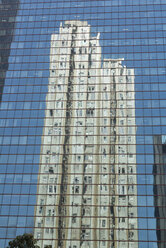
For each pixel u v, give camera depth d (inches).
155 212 2817.4
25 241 1946.4
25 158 3154.5
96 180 2982.3
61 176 3034.0
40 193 2984.7
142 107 3260.3
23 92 3479.3
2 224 2893.7
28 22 3897.6
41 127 3284.9
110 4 3873.0
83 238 2783.0
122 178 2967.5
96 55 3577.8
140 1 3843.5
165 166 2984.7
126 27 3705.7
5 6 4040.4
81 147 3139.8
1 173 3105.3
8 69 3619.6
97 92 3380.9
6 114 3380.9
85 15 3846.0
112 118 3238.2
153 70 3427.7
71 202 2915.8
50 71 3560.5
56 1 3988.7
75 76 3494.1
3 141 3255.4
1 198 2997.0
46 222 2866.6
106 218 2832.2
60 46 3695.9
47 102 3400.6
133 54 3535.9
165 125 3159.5
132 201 2871.6
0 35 3843.5
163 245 2709.2
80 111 3309.5
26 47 3737.7
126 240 2743.6
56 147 3171.8
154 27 3673.7
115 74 3449.8
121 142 3122.5
